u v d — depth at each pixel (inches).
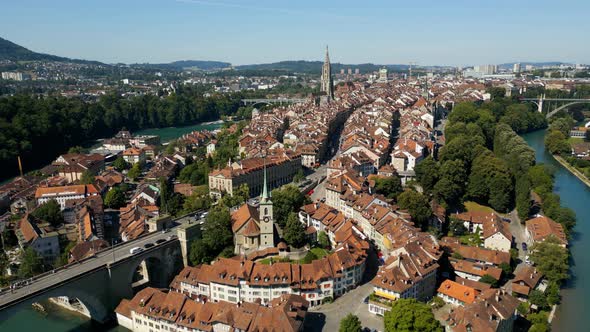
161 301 7239.2
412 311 6309.1
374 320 7116.1
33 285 7130.9
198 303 6993.1
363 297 7810.0
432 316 6289.4
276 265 7662.4
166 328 7027.6
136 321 7406.5
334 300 7746.1
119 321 7726.4
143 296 7455.7
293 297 6914.4
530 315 7091.5
